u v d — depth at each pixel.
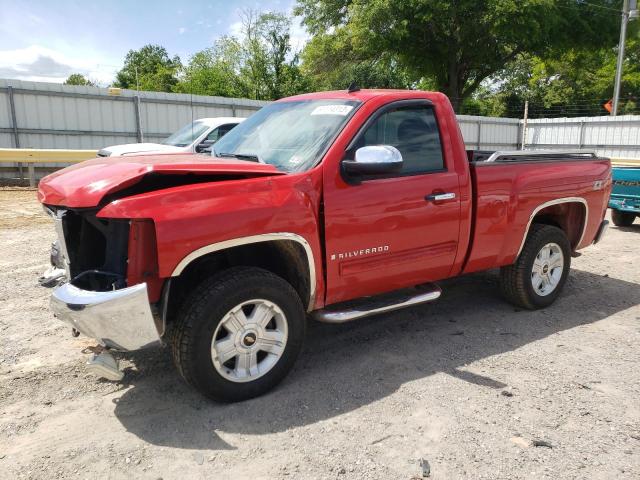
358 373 3.92
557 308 5.39
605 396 3.59
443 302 5.53
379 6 29.92
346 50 35.25
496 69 35.53
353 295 3.98
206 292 3.25
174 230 3.04
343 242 3.75
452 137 4.37
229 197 3.26
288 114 4.41
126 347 3.08
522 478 2.77
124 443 3.06
